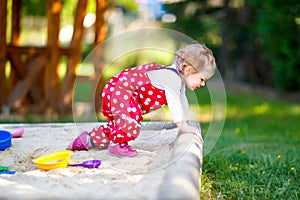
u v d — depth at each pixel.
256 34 10.13
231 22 11.07
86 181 2.24
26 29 9.46
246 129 6.04
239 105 8.56
